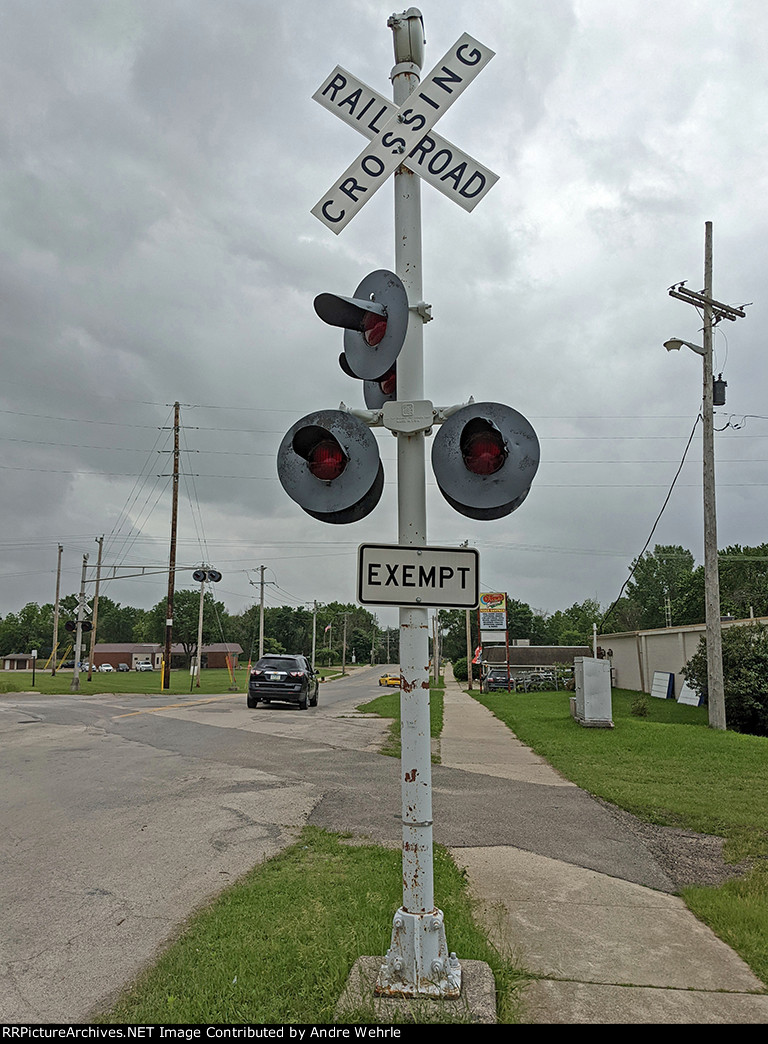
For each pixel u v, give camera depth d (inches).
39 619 5142.7
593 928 182.7
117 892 204.7
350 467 144.8
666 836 280.2
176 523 1545.3
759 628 832.3
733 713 790.5
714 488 732.7
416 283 160.1
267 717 733.3
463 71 161.0
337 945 156.0
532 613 4522.6
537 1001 141.8
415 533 150.8
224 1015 129.6
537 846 261.3
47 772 391.5
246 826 278.7
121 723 646.5
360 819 290.4
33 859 236.4
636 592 3516.2
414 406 152.3
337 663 5536.4
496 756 488.1
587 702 634.2
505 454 141.9
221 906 187.6
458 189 158.2
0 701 980.6
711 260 767.7
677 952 168.1
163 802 320.2
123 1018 130.4
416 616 143.2
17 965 157.3
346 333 159.9
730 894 207.2
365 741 535.5
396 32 167.2
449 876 215.0
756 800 341.1
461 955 151.3
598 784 377.4
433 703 1064.8
